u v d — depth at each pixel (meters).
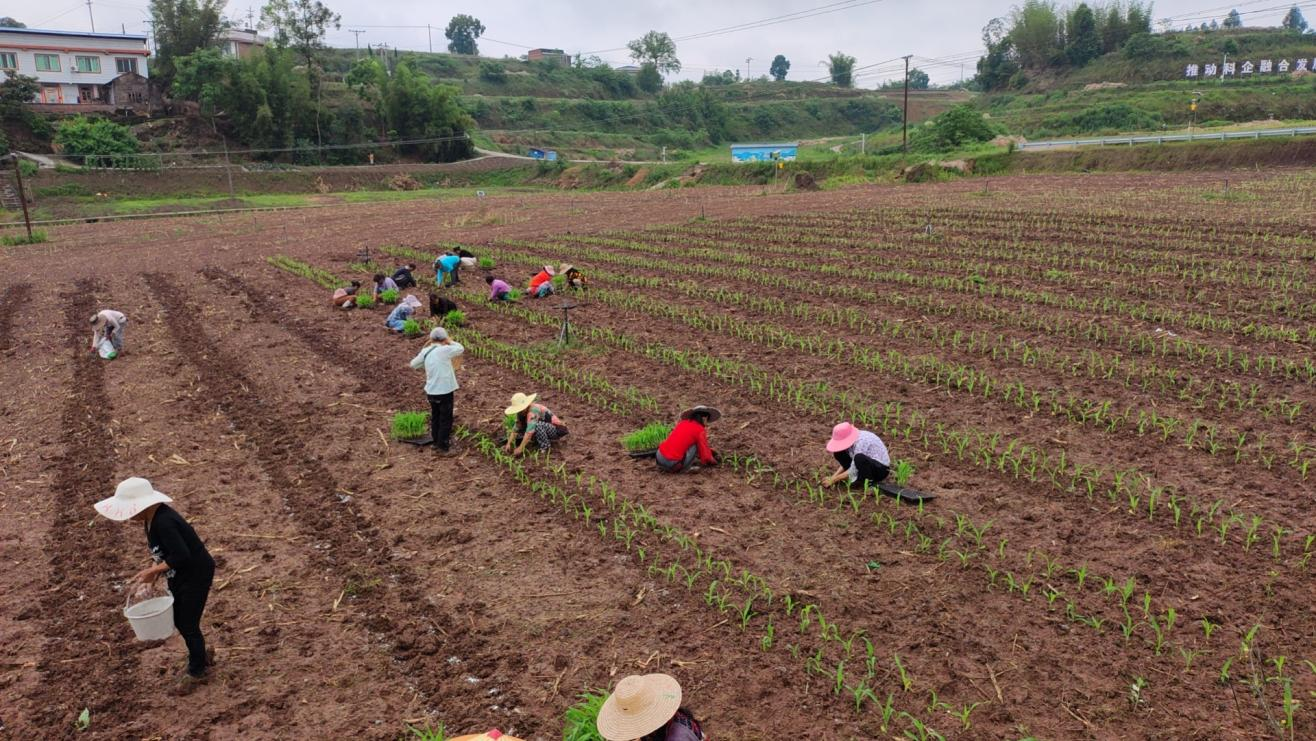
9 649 7.16
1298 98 77.94
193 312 20.34
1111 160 50.00
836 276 21.67
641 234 31.53
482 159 89.44
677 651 6.85
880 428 11.35
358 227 39.47
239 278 24.97
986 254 23.42
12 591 8.05
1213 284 18.52
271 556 8.58
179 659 7.03
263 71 79.62
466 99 108.75
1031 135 79.81
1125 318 16.23
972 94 146.88
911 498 9.14
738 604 7.45
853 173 61.53
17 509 9.87
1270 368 12.80
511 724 6.09
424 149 88.12
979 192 41.16
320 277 24.05
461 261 24.23
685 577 7.92
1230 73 93.19
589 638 7.07
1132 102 82.00
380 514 9.41
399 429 11.61
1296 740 5.56
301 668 6.85
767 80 169.75
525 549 8.57
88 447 11.72
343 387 14.01
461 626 7.29
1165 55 100.06
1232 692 6.06
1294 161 43.25
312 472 10.63
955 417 11.65
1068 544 8.15
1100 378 12.94
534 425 10.85
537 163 83.50
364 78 90.19
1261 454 9.74
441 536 8.88
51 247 36.09
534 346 16.20
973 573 7.76
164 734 6.12
